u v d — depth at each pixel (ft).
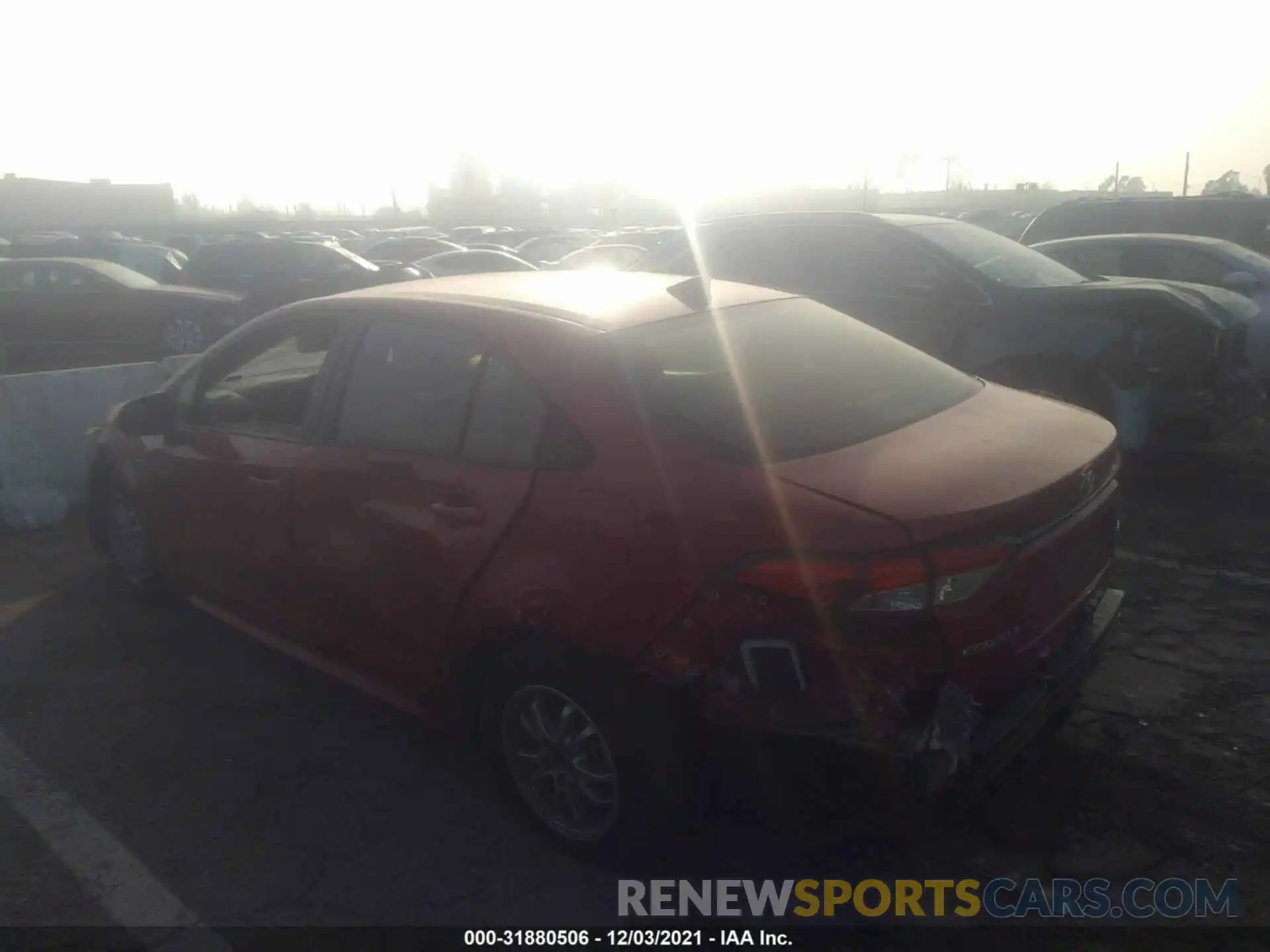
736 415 10.62
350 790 12.69
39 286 48.03
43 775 13.09
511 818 12.07
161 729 14.19
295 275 53.16
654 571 9.62
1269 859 11.04
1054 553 10.19
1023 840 11.44
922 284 24.25
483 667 11.53
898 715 9.00
